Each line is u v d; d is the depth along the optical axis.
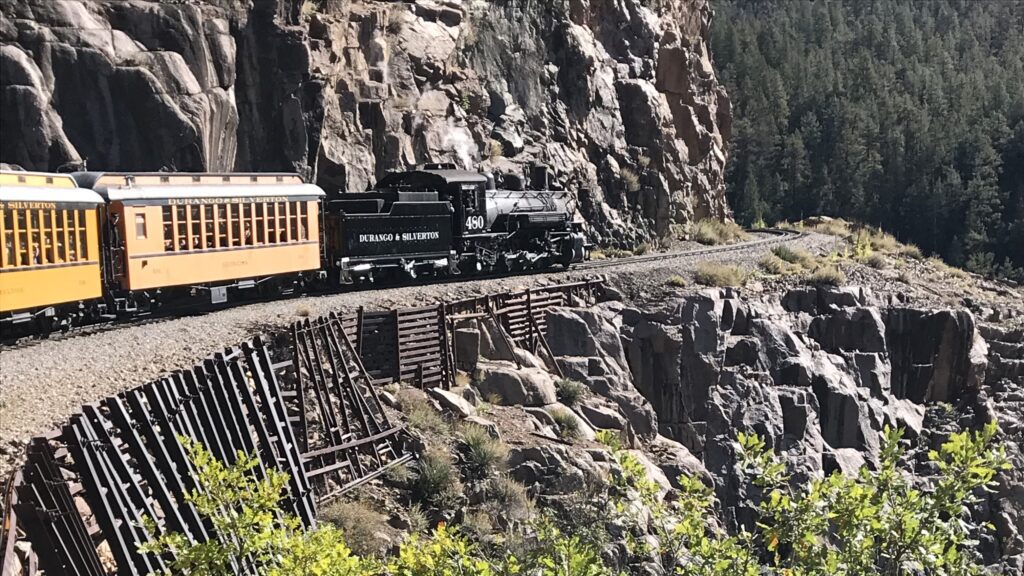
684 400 33.66
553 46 52.38
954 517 10.64
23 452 13.64
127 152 31.19
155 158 31.59
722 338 34.81
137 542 11.41
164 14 32.22
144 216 23.94
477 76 47.34
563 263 39.12
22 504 11.48
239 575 12.35
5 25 28.98
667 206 55.66
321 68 37.03
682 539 12.42
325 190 37.62
